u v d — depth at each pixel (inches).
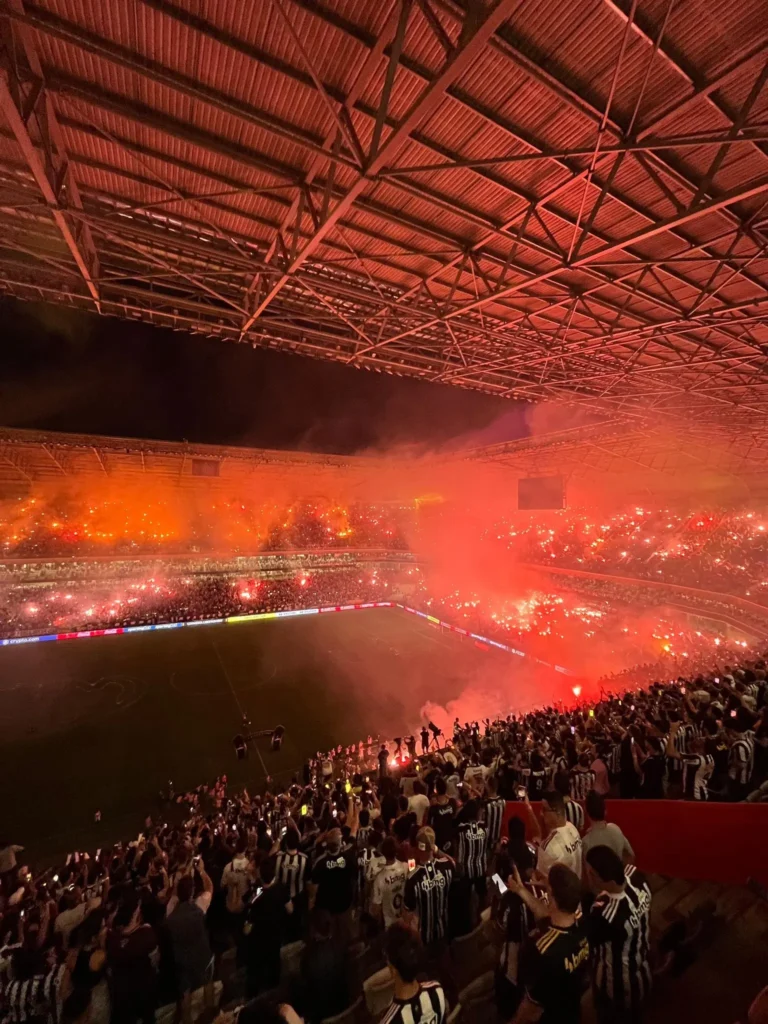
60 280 564.7
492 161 330.6
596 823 181.8
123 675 1226.6
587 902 163.2
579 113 349.4
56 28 269.9
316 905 221.3
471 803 244.4
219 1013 208.8
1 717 1007.0
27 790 783.7
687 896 229.6
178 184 421.4
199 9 279.6
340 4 281.1
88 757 879.1
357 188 345.7
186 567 1814.7
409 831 272.1
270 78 322.3
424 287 575.8
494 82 329.4
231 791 798.5
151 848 457.1
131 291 551.5
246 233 491.2
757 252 472.4
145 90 331.0
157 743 932.6
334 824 319.3
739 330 689.0
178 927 207.2
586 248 513.3
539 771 358.0
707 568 1337.4
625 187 428.5
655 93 334.3
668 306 597.9
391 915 212.1
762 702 443.5
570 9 284.7
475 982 191.8
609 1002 135.6
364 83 315.9
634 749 362.3
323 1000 178.7
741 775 311.7
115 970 187.3
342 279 565.9
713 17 284.7
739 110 343.9
